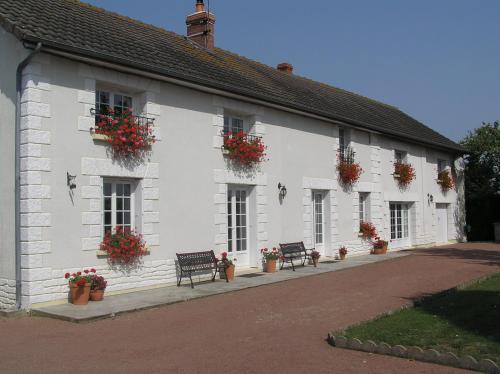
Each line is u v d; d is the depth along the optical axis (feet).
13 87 29.55
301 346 20.42
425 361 17.83
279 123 46.19
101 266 31.68
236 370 17.62
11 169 29.37
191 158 37.68
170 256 35.83
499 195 81.15
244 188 43.37
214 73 40.83
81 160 30.76
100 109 33.24
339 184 53.62
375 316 24.45
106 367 18.38
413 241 67.05
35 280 28.27
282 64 67.72
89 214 31.07
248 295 32.73
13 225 29.04
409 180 64.23
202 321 25.48
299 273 42.09
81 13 38.60
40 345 21.56
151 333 23.21
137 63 32.50
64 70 30.30
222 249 39.88
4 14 29.25
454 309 25.53
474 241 80.79
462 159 81.00
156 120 35.24
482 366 16.52
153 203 34.76
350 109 60.18
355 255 55.42
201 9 53.67
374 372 16.89
